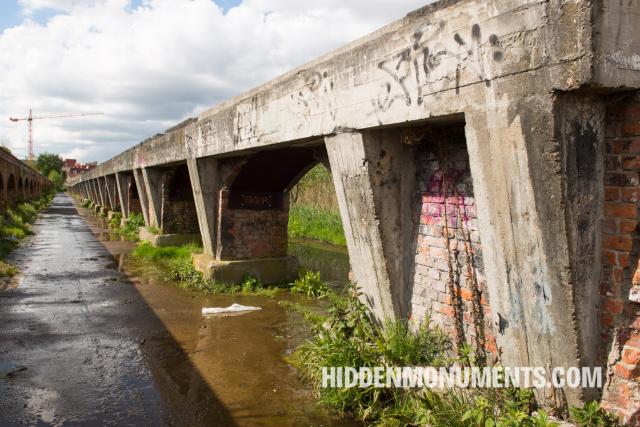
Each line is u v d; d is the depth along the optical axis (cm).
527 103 316
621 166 319
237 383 552
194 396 520
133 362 616
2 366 595
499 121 336
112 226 2333
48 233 2086
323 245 1791
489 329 413
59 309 859
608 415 316
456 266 445
